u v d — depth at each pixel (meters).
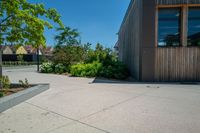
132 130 3.73
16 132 3.66
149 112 4.90
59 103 5.89
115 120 4.30
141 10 10.88
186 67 10.80
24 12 6.89
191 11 10.70
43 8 7.61
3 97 5.63
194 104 5.75
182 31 10.72
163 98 6.59
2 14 6.95
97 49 20.59
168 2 10.55
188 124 4.03
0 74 7.59
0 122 4.21
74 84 10.23
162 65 10.86
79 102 6.01
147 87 9.02
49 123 4.14
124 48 20.23
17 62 42.19
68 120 4.33
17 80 12.34
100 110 5.10
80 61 19.62
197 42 10.77
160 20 10.91
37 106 5.55
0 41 7.22
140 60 11.17
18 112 4.95
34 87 7.62
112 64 14.78
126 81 11.45
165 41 10.93
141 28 10.92
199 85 9.61
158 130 3.71
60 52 19.27
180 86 9.30
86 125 4.01
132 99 6.43
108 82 11.02
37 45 7.74
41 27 7.20
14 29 7.16
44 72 19.64
